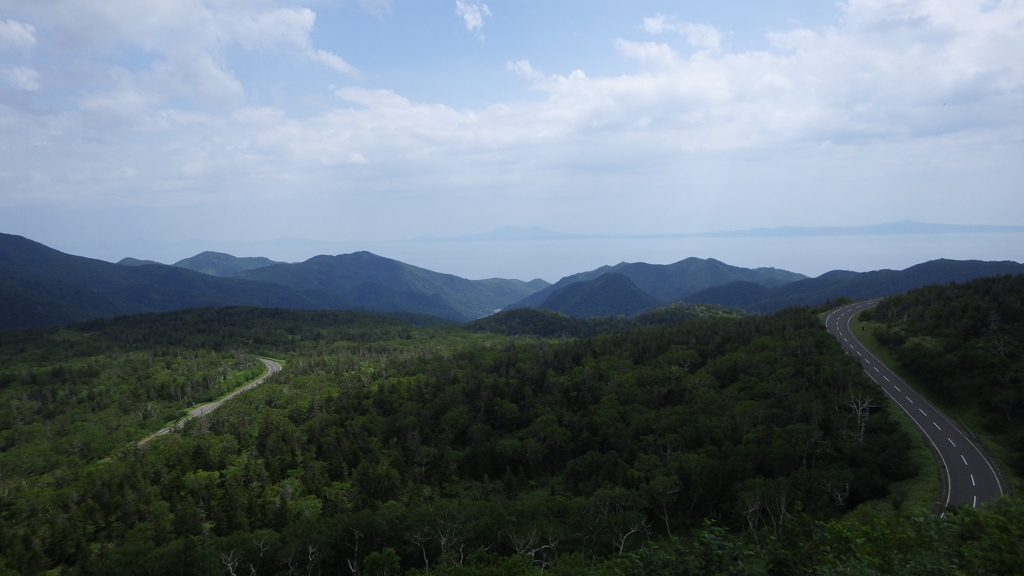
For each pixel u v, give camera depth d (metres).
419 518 70.50
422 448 97.81
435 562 67.44
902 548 27.84
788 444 75.44
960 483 62.19
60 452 112.38
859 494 66.25
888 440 73.19
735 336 126.06
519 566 57.75
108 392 149.50
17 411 134.50
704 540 30.53
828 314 138.75
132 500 81.38
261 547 66.19
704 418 89.38
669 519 74.31
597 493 73.12
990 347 86.56
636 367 119.69
